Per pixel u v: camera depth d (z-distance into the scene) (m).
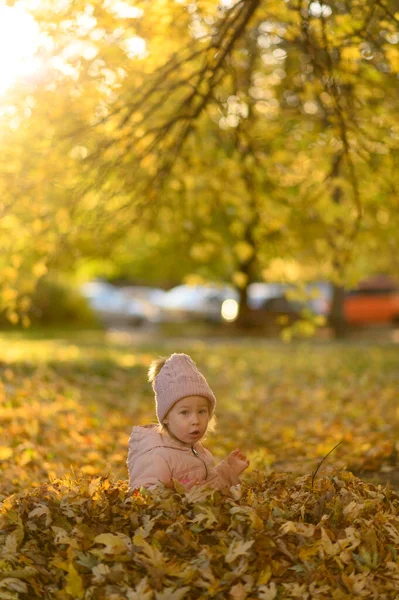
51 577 3.94
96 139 8.60
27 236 9.22
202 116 9.51
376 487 4.89
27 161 8.17
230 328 30.45
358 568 3.94
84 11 6.86
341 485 4.68
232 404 12.43
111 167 8.56
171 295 37.09
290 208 10.01
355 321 34.34
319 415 10.89
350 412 10.88
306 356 19.14
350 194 9.69
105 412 10.61
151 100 9.15
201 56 8.66
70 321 31.91
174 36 7.74
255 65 9.86
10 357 13.81
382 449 7.59
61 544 4.05
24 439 7.84
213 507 4.08
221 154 9.88
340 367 16.55
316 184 9.88
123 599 3.64
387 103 8.80
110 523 4.19
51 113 7.82
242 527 3.98
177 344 23.45
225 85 9.38
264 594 3.67
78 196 8.80
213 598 3.72
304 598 3.70
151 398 12.55
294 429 9.73
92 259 10.75
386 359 17.77
